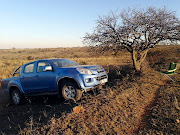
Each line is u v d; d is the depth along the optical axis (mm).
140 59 10117
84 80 5484
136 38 9109
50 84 6113
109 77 10297
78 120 3904
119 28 8719
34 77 6453
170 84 6859
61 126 3723
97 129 3508
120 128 3555
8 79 7414
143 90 6133
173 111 4102
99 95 5559
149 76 8391
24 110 5938
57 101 6383
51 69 6094
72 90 5680
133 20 8273
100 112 4227
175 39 8953
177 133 3217
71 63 6867
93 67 6094
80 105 4660
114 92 5738
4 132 4117
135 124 3758
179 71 9641
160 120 3775
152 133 3297
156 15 8367
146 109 4531
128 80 7918
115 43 8883
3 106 6984
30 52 76500
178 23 8523
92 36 9008
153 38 9297
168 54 16703
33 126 4062
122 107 4559
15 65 19438
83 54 40438
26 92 6781
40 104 6379
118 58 23391
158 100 5086
